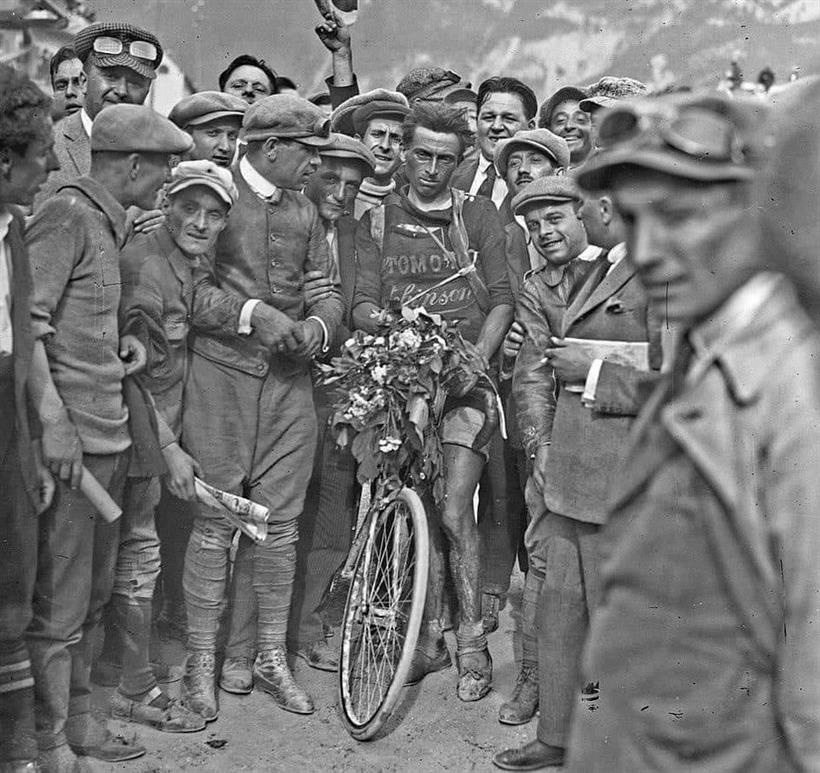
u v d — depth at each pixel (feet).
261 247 8.99
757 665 5.63
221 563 9.13
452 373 9.11
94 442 8.04
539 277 8.68
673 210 5.99
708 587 5.68
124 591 8.86
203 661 9.14
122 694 8.89
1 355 7.47
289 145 8.95
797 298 5.75
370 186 10.18
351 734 8.77
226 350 9.02
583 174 6.27
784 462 5.43
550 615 8.05
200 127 9.42
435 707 9.16
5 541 7.68
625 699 5.96
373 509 9.41
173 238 8.72
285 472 9.24
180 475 8.77
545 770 8.20
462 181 10.80
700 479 5.64
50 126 7.55
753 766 5.68
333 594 10.14
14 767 7.86
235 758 8.37
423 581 8.68
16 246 7.51
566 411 7.97
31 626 8.04
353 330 9.64
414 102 10.41
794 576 5.48
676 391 5.91
